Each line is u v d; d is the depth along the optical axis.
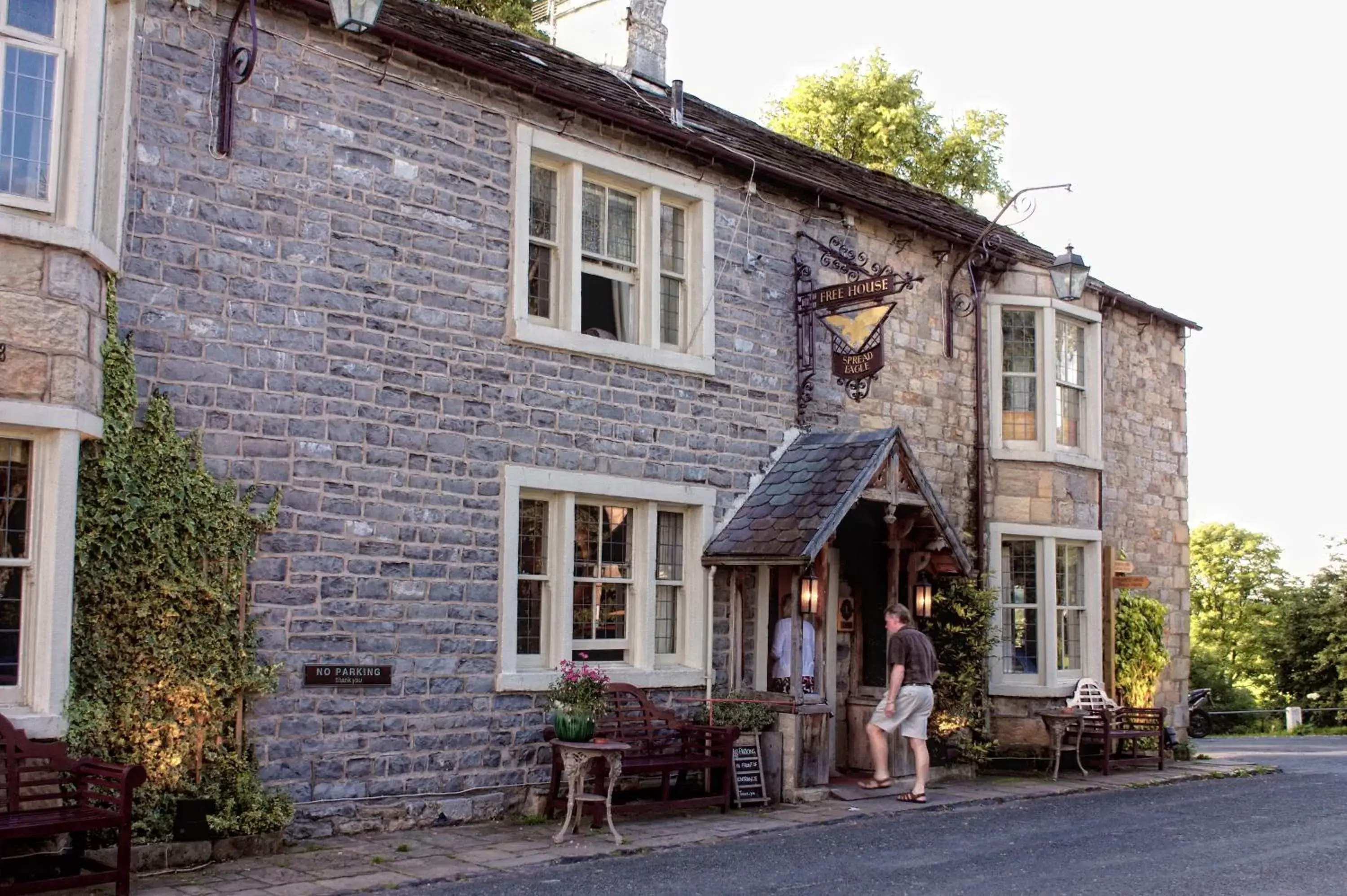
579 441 10.69
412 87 9.83
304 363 9.06
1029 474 14.72
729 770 10.38
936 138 27.50
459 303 9.97
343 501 9.19
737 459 11.95
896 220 13.57
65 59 7.80
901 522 12.23
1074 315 15.32
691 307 11.87
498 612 10.01
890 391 13.61
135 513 8.09
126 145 8.23
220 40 8.84
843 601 13.09
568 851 8.59
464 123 10.13
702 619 11.48
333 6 7.92
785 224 12.70
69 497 7.57
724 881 7.78
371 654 9.25
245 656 8.54
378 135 9.61
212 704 8.37
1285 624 30.81
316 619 8.98
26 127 7.68
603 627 10.97
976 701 13.91
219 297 8.68
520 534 10.41
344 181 9.38
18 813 6.91
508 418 10.21
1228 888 7.73
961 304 14.61
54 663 7.48
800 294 12.68
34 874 7.42
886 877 7.98
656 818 10.01
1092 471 15.36
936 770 13.00
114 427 8.01
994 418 14.79
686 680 11.28
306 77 9.25
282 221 9.03
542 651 10.49
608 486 10.80
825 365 12.91
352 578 9.20
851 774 12.46
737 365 12.06
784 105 27.88
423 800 9.43
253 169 8.92
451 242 9.96
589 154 10.95
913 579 12.54
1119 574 15.51
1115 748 14.83
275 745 8.73
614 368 11.02
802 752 11.13
